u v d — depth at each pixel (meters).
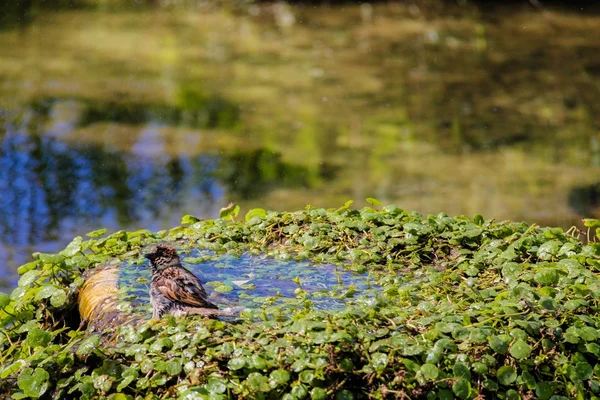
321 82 24.02
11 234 12.70
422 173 16.72
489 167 17.33
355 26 31.38
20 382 5.61
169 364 5.38
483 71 25.98
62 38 27.94
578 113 21.80
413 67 26.22
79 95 21.20
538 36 30.94
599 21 33.50
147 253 6.23
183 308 5.95
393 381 5.32
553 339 5.86
